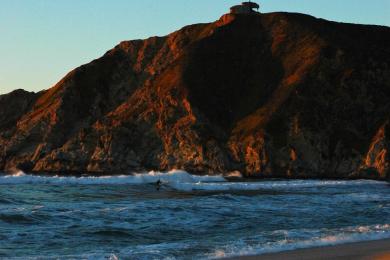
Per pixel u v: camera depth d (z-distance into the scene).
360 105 148.50
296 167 134.62
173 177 107.94
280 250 26.69
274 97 160.25
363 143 137.12
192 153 147.00
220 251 26.53
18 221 37.62
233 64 180.50
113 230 34.75
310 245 27.98
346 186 88.81
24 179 100.62
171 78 175.25
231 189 79.81
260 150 137.88
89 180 100.00
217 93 168.75
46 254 27.62
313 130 140.00
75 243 30.94
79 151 169.50
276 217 41.94
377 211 45.78
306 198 58.31
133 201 55.72
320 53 166.00
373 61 159.38
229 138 149.62
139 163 155.88
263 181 107.12
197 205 47.41
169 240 32.09
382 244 28.42
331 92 152.38
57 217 39.25
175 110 161.12
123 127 163.12
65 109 194.25
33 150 186.50
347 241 29.27
